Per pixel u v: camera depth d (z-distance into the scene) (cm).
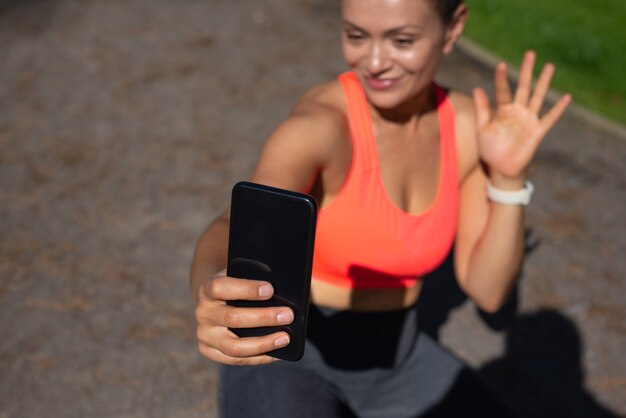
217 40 696
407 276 210
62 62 641
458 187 214
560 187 501
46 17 733
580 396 345
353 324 212
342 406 210
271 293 138
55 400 324
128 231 432
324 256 204
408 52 184
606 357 367
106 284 392
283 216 143
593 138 562
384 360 217
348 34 187
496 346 371
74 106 571
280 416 191
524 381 352
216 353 146
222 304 141
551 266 426
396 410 220
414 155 207
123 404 324
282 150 183
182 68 638
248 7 779
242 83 617
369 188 197
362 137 196
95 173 486
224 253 161
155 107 574
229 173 493
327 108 194
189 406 326
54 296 381
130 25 721
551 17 779
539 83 203
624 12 808
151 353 351
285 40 702
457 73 653
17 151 508
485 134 208
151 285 393
